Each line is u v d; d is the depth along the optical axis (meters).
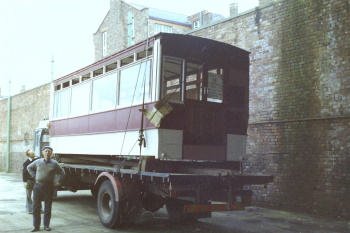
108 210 8.23
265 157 11.18
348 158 9.24
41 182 7.66
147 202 8.19
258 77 11.62
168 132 7.35
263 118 11.36
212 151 7.90
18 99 31.70
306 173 10.10
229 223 8.83
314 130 10.01
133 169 8.16
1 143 35.28
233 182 7.23
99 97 9.70
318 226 8.45
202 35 13.81
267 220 9.21
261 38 11.61
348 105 9.34
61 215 9.76
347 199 9.20
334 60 9.70
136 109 8.02
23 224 8.43
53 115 12.41
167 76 7.54
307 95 10.24
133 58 8.45
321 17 10.05
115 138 8.70
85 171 9.99
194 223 8.80
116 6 29.34
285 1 10.96
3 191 16.25
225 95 8.25
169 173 7.18
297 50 10.58
